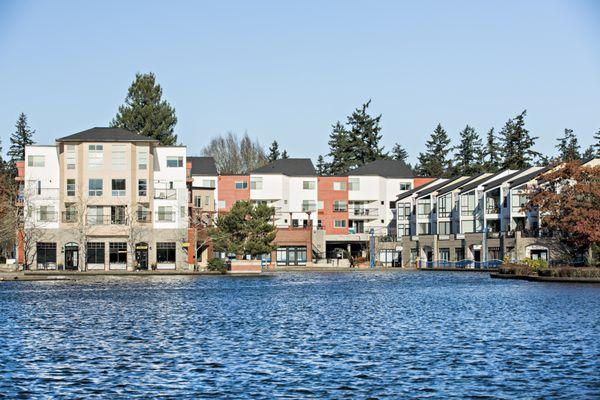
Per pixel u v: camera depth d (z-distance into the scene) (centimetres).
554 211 9719
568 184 9906
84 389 2555
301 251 14475
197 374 2781
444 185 14850
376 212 15862
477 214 13325
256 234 11731
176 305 5500
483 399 2395
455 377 2692
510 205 12538
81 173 11750
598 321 4144
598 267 8781
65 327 4147
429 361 2989
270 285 8144
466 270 12112
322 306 5397
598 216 9131
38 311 5050
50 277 9706
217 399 2416
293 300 5966
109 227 11775
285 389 2539
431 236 13850
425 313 4803
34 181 11812
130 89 15712
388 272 12206
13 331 3972
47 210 11794
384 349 3294
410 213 15150
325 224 15675
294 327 4109
